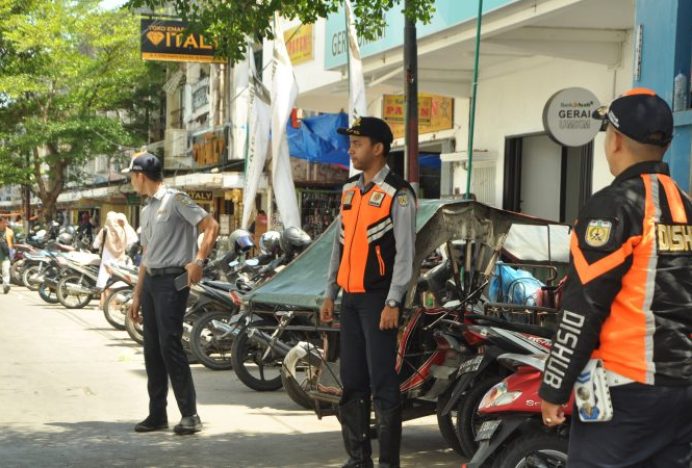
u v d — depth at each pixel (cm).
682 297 295
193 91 3222
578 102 940
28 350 1115
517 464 448
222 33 715
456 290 654
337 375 648
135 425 699
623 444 296
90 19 3080
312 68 1834
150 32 2184
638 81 751
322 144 1794
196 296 1019
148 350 675
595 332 295
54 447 624
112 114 4000
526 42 1193
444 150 1669
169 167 3161
